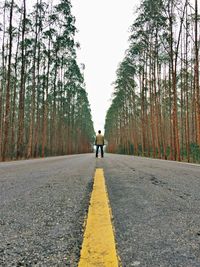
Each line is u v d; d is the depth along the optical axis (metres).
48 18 25.89
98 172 5.07
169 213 1.89
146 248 1.21
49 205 2.13
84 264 1.00
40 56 28.41
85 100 67.12
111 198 2.45
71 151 60.81
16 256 1.10
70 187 3.13
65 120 51.53
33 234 1.40
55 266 1.00
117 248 1.20
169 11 20.84
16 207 2.07
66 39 30.91
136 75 35.12
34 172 5.25
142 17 26.91
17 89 38.50
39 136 36.12
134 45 29.62
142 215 1.82
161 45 25.83
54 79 35.12
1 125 31.83
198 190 2.96
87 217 1.74
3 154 18.47
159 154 26.61
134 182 3.60
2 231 1.46
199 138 17.84
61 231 1.45
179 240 1.32
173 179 3.99
